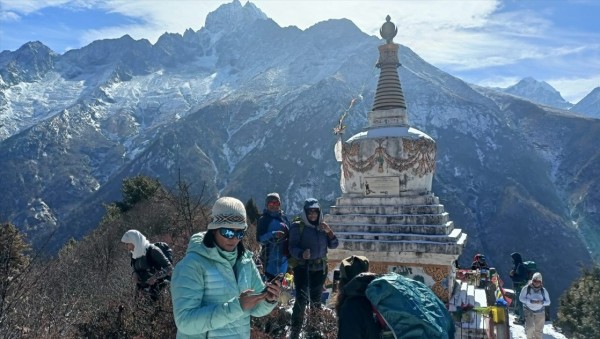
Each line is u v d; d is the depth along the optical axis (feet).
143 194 112.27
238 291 15.25
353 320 16.25
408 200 53.16
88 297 37.55
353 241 50.75
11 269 29.25
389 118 58.49
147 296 28.66
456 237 48.96
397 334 15.31
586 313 50.24
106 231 85.20
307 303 30.17
